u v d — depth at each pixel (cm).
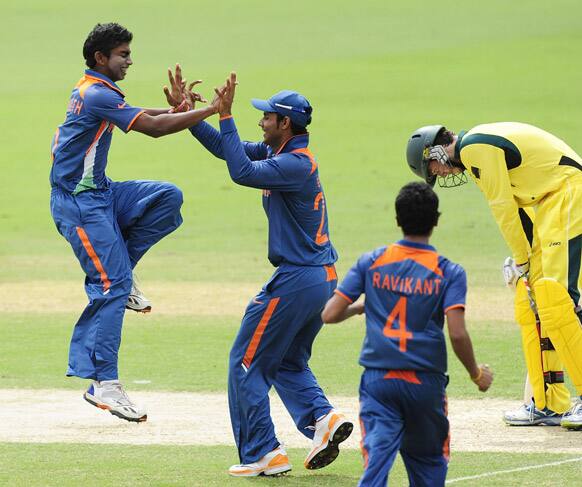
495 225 8150
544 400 3291
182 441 3122
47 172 10362
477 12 16912
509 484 2600
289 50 15050
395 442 2202
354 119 11638
